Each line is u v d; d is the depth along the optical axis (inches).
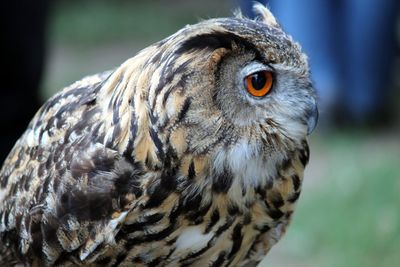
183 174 250.7
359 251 530.0
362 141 714.8
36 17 419.5
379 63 729.6
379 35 721.0
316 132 726.5
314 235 555.5
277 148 262.1
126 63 258.4
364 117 743.1
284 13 694.5
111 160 254.7
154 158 248.7
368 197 595.2
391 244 534.3
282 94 259.0
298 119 265.0
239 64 246.4
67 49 1099.9
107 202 256.5
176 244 264.2
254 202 269.0
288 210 282.0
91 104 268.1
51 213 265.4
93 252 265.1
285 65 255.1
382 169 634.2
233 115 249.6
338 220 565.3
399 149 691.4
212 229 264.8
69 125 269.6
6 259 293.9
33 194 271.6
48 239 269.1
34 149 280.1
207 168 252.2
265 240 289.4
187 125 244.5
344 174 633.6
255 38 246.2
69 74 967.0
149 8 1278.3
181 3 1296.8
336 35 711.7
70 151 263.6
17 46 408.8
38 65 427.2
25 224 273.9
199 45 241.8
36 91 429.1
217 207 260.8
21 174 280.8
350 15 709.9
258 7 273.0
